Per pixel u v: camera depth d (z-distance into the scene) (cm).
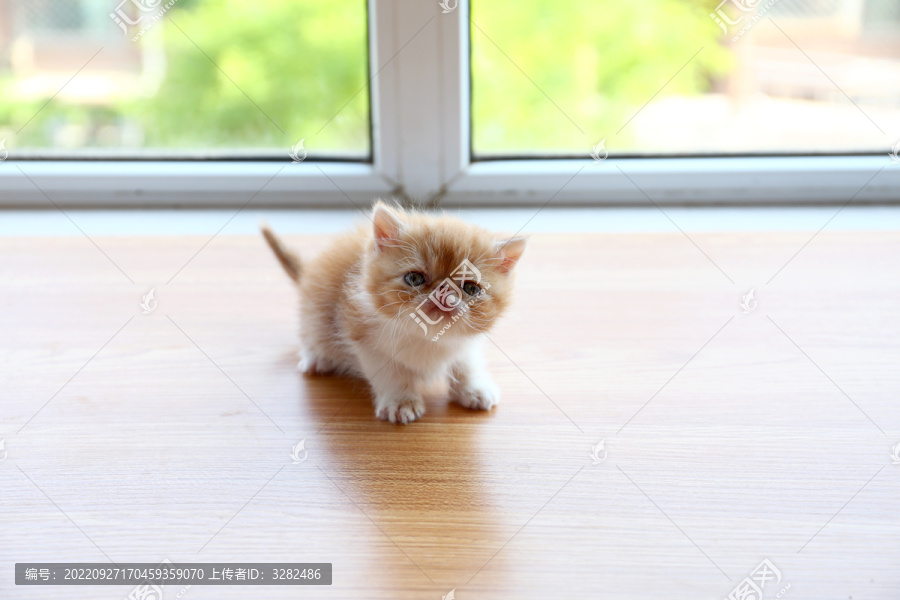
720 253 73
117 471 52
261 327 65
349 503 50
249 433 55
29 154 80
